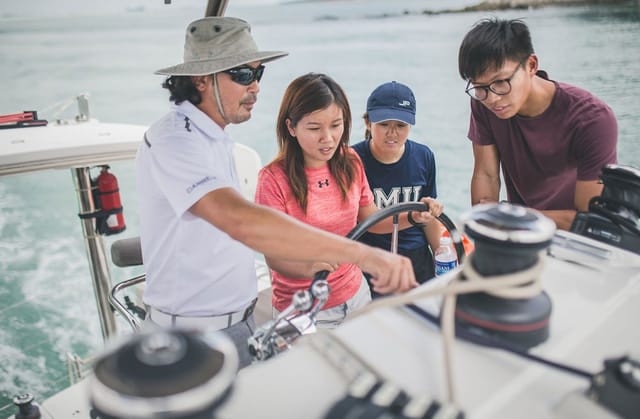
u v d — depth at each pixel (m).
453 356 0.54
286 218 1.00
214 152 1.41
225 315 1.49
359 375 0.51
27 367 3.95
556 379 0.50
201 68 1.35
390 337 0.57
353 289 1.70
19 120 2.74
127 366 0.38
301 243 0.95
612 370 0.44
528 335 0.54
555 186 1.84
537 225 0.53
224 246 1.45
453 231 1.16
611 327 0.59
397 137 1.95
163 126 1.31
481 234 0.53
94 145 2.38
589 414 0.44
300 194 1.64
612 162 1.65
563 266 0.73
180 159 1.19
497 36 1.46
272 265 1.61
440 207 1.13
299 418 0.47
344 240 0.93
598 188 1.65
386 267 0.85
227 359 0.40
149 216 1.42
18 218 6.32
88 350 4.22
